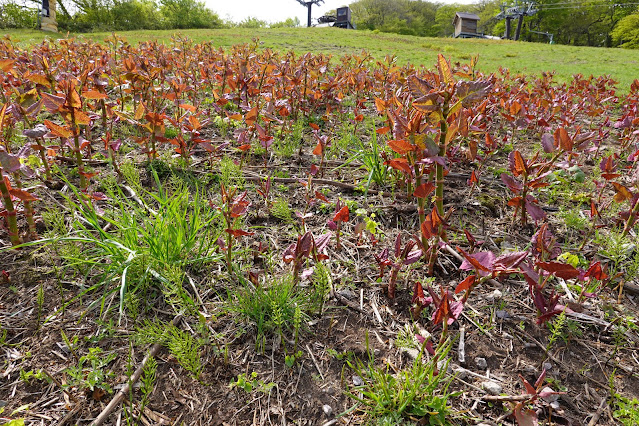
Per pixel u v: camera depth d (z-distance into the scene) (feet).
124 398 5.53
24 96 8.93
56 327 6.56
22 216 8.99
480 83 6.37
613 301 7.64
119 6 139.13
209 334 6.61
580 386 6.03
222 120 15.94
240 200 7.49
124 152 12.87
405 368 6.15
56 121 15.10
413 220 10.09
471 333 6.86
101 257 7.53
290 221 9.41
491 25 248.32
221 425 5.35
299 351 6.40
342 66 27.17
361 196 11.21
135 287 7.23
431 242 8.36
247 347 6.49
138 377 5.80
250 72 18.86
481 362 6.30
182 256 7.79
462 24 179.11
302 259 7.30
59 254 7.68
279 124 15.93
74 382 5.68
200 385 5.85
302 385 5.93
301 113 18.17
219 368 6.11
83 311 6.89
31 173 8.23
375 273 8.25
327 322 7.04
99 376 5.70
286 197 11.02
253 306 6.88
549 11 196.24
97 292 7.32
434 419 5.35
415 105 6.61
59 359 6.05
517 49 80.33
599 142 14.76
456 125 7.18
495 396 5.62
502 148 15.02
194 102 18.19
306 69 17.97
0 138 8.59
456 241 9.12
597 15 203.41
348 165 13.32
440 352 6.34
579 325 7.06
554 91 21.59
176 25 158.30
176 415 5.41
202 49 29.19
